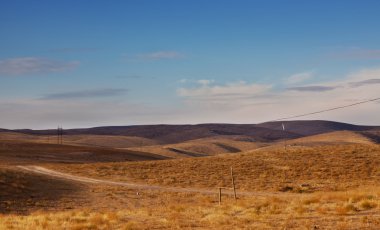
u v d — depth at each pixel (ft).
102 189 214.28
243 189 214.69
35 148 529.45
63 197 189.37
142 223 88.89
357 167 250.37
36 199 181.47
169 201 178.09
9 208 159.33
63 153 496.64
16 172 236.22
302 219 83.97
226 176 250.98
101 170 284.61
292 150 317.01
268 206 111.04
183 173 264.11
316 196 126.72
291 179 236.22
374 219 78.69
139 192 205.05
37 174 255.50
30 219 100.22
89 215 110.93
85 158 473.67
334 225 74.90
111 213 109.60
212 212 104.32
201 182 237.86
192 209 116.98
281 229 73.67
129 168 288.71
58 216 105.91
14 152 472.44
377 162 258.78
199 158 324.39
